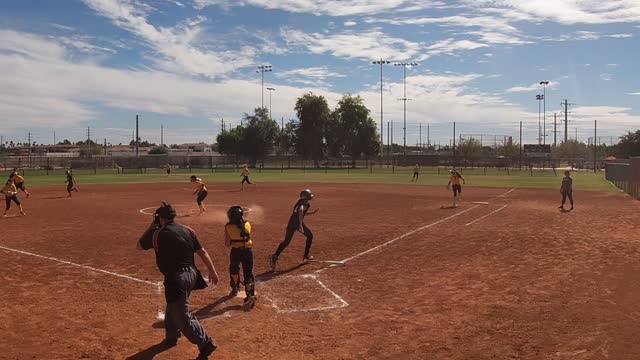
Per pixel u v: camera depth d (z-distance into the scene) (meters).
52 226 18.22
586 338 6.88
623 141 86.56
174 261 6.25
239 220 8.82
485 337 6.98
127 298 9.11
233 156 102.75
